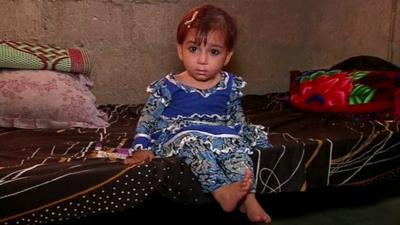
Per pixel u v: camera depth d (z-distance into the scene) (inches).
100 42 123.6
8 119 94.7
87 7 120.5
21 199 65.4
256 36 142.3
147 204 79.4
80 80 107.2
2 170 68.4
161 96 82.0
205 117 83.3
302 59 151.4
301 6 147.9
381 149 96.6
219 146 78.7
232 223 92.4
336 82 113.0
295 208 99.8
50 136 90.5
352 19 136.7
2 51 98.9
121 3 123.9
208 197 77.9
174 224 89.4
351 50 137.8
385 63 122.0
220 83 84.7
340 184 93.2
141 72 129.3
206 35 80.0
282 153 85.6
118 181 69.8
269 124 102.7
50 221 67.6
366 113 108.8
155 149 81.0
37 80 99.1
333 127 101.2
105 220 84.6
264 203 101.6
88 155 79.2
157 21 128.5
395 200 104.9
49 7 116.8
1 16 113.2
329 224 92.2
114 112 114.7
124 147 85.4
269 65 145.9
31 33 116.5
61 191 67.1
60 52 107.0
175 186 74.9
